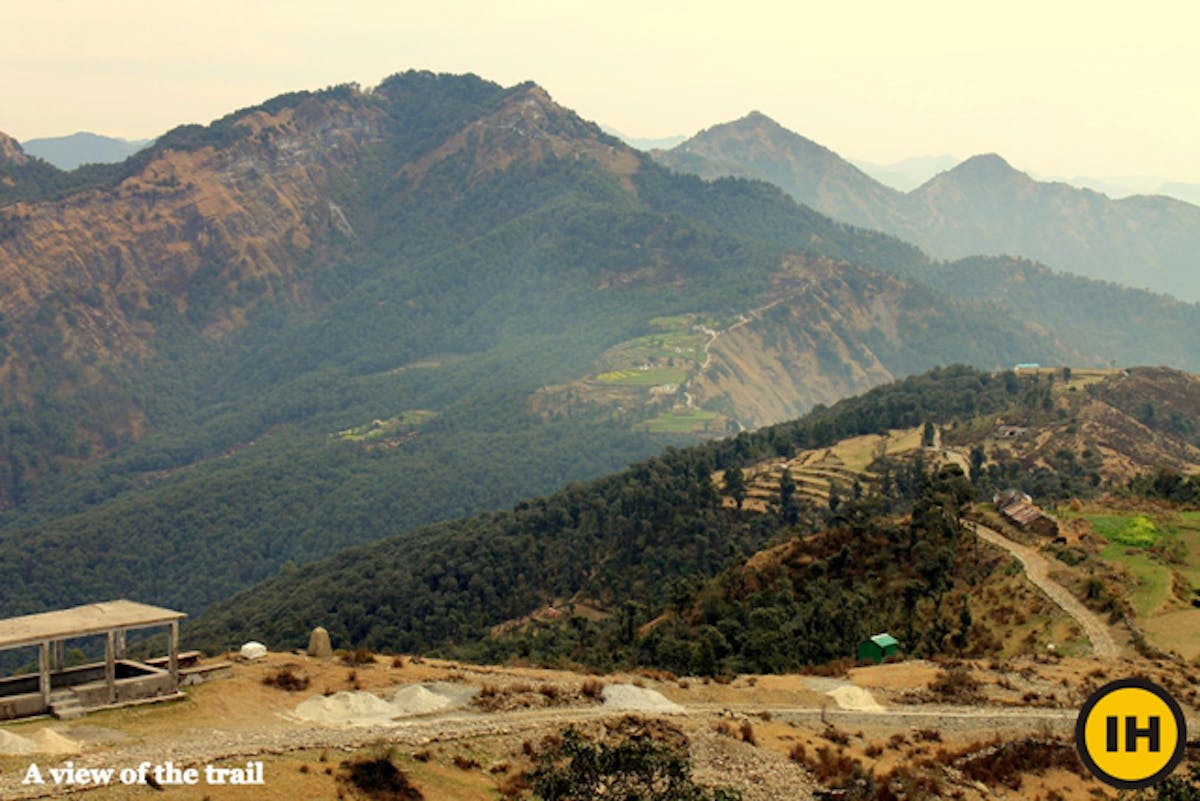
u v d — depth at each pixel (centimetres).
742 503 17738
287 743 4675
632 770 4422
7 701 4703
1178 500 12625
